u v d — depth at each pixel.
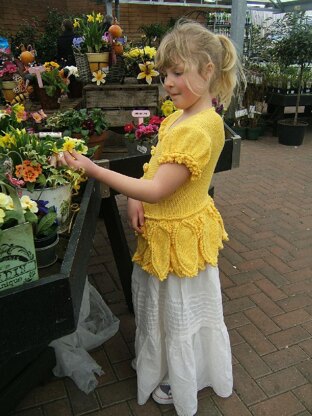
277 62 6.51
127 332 2.37
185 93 1.39
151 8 12.02
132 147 2.47
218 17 10.17
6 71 3.33
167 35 1.38
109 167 2.10
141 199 1.38
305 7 9.19
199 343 1.77
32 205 1.24
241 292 2.73
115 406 1.90
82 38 2.97
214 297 1.68
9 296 1.00
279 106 6.83
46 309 1.07
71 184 1.55
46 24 10.60
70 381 2.04
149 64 2.80
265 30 7.86
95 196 1.78
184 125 1.36
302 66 6.07
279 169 5.25
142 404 1.90
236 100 6.56
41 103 3.07
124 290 2.45
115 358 2.18
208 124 1.38
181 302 1.59
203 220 1.56
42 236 1.27
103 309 2.35
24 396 1.86
